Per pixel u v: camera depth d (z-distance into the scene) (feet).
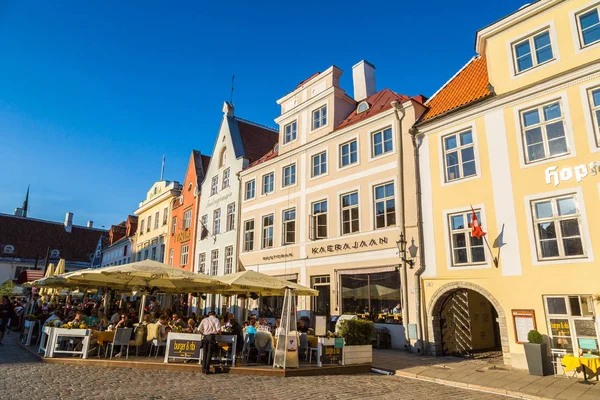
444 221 50.26
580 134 40.70
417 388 32.12
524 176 44.06
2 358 41.63
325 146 70.23
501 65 48.37
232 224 91.81
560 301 39.32
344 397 28.02
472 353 51.03
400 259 54.34
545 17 45.19
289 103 82.53
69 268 199.00
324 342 39.37
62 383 29.60
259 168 85.20
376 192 60.59
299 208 72.95
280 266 74.08
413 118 56.65
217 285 57.26
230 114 103.24
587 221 38.73
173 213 122.21
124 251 157.89
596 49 41.09
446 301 50.72
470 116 50.14
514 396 30.48
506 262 43.75
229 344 39.09
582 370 34.37
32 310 80.43
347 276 61.82
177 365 37.68
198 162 115.85
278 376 35.88
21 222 199.82
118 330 40.68
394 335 53.52
